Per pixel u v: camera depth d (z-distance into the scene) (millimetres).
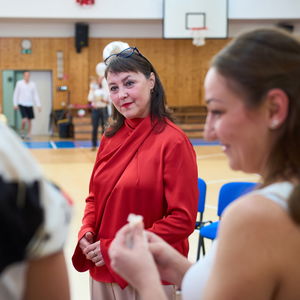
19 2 12484
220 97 950
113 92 2145
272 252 838
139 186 1995
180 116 14234
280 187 885
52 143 12453
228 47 965
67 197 925
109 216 2057
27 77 13172
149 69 2143
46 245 822
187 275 1072
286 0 12805
